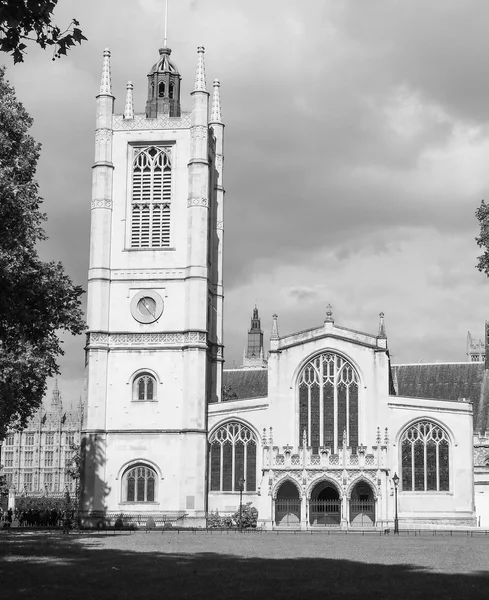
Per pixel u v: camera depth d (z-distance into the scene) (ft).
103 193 369.50
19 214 214.28
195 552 193.57
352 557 182.50
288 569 153.38
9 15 90.17
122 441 353.92
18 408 273.13
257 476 351.67
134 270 365.20
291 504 348.18
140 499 351.25
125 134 374.63
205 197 366.43
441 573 146.41
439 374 422.82
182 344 357.82
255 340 652.07
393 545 225.35
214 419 357.00
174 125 372.99
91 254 366.02
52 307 223.51
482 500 351.05
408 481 342.85
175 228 367.04
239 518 326.24
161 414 354.54
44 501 654.12
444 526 330.13
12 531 311.06
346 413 351.25
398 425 346.33
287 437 352.49
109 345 360.69
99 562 165.68
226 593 120.98
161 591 122.93
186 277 361.71
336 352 354.74
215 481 354.54
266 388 433.89
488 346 423.64
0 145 220.64
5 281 203.62
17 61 92.63
